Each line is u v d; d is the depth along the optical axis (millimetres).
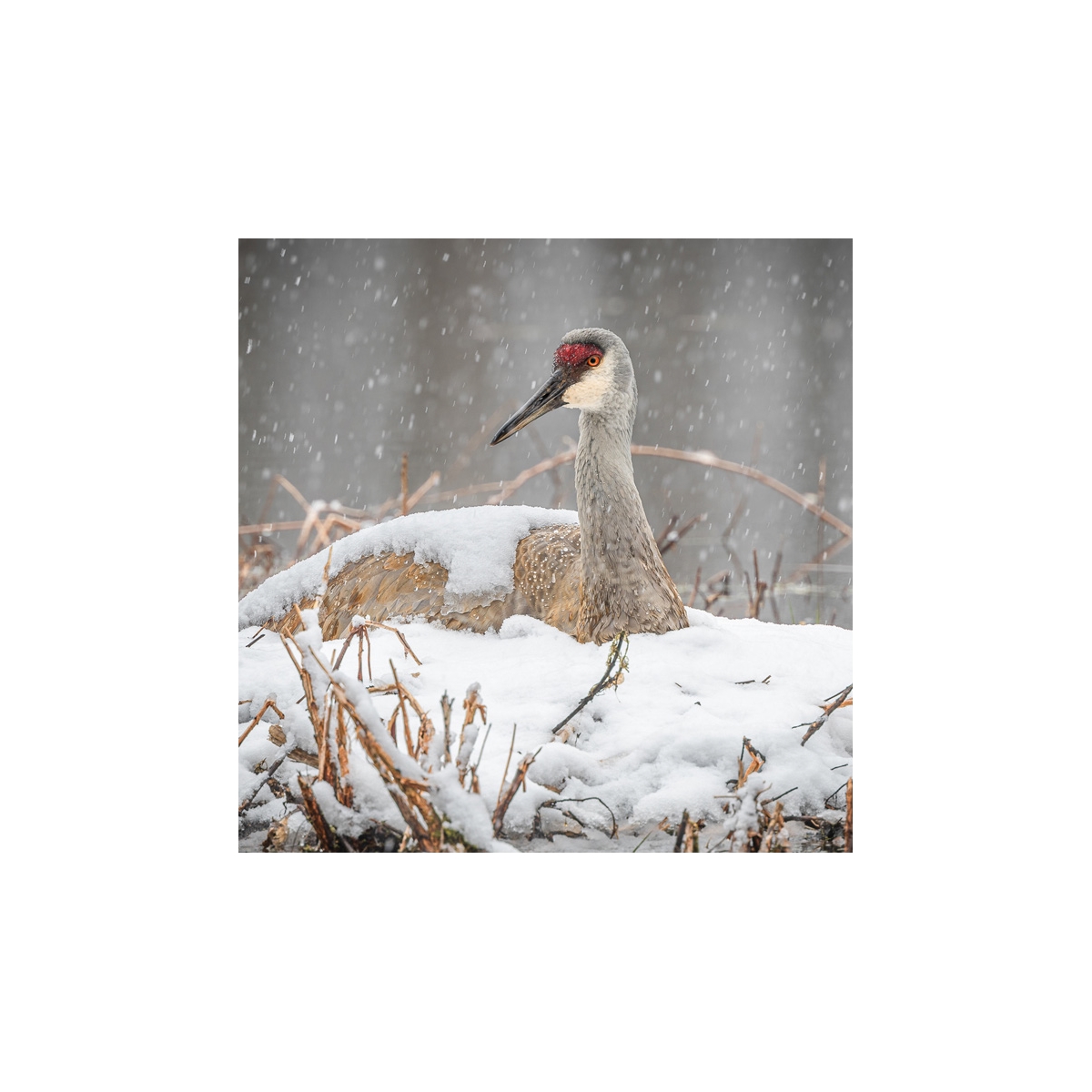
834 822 7539
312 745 7539
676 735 7777
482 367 30625
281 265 39125
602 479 9211
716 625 9828
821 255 45594
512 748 7094
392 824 7082
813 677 8789
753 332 36062
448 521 10344
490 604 9797
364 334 35062
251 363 30062
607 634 9211
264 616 10570
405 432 23531
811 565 15523
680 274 48062
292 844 7375
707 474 21109
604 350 9234
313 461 21000
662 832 7223
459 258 49406
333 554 10633
